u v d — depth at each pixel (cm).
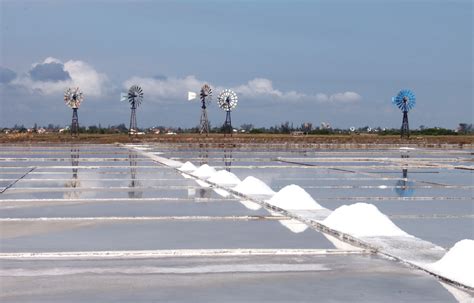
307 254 689
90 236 798
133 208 1073
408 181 1667
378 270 616
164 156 3091
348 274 600
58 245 737
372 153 3641
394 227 803
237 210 1047
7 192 1338
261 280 579
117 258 668
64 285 556
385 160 2684
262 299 519
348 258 670
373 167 2248
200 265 636
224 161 2647
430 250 696
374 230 789
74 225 888
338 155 3297
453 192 1384
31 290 539
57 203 1145
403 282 570
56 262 648
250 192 1266
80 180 1644
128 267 626
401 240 747
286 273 604
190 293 534
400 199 1244
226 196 1258
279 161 2661
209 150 3919
